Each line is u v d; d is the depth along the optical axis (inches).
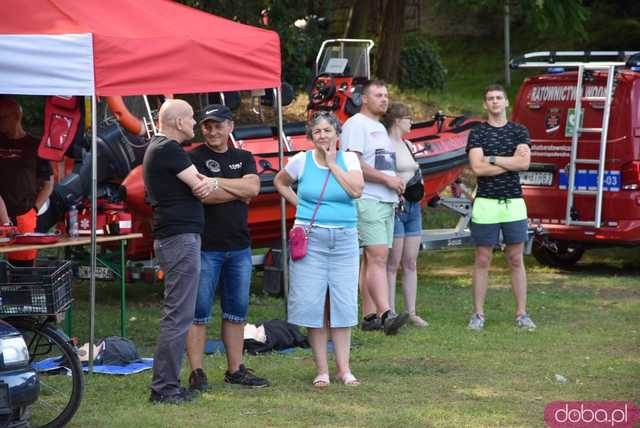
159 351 340.2
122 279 444.8
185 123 337.7
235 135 545.6
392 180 439.8
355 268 363.9
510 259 476.1
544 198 636.7
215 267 352.8
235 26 428.1
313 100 601.3
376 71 1082.1
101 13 388.2
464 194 618.5
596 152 619.8
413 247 478.6
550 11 902.4
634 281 617.9
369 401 345.7
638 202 606.5
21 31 369.1
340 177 355.6
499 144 462.9
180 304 337.1
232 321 362.3
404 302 497.0
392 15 1073.5
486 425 316.5
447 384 368.8
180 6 435.5
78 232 409.4
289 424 317.4
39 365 386.3
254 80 421.4
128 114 510.3
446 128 625.3
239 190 349.4
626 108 607.8
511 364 400.2
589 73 623.2
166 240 334.3
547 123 642.2
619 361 405.1
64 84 366.0
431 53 1178.0
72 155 413.4
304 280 358.0
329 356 412.2
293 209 543.8
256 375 379.6
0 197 411.8
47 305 312.7
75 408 313.1
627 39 1590.8
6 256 455.5
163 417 322.7
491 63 1688.0
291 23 819.4
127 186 492.7
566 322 490.0
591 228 619.5
